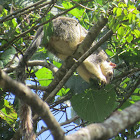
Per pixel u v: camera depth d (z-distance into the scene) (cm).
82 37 1107
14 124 1030
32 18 1051
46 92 1005
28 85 1003
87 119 1000
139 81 998
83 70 1056
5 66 927
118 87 1079
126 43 1041
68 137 399
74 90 1036
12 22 884
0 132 1020
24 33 841
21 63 890
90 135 405
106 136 417
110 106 1014
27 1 998
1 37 925
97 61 1102
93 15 866
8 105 1012
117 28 792
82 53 984
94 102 1022
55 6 1052
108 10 825
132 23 784
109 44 1173
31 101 390
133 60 1095
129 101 1072
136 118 441
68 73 873
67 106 1104
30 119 812
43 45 1093
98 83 1045
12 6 954
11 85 377
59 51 1088
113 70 1180
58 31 1055
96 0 966
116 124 428
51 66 1051
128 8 784
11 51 941
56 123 402
